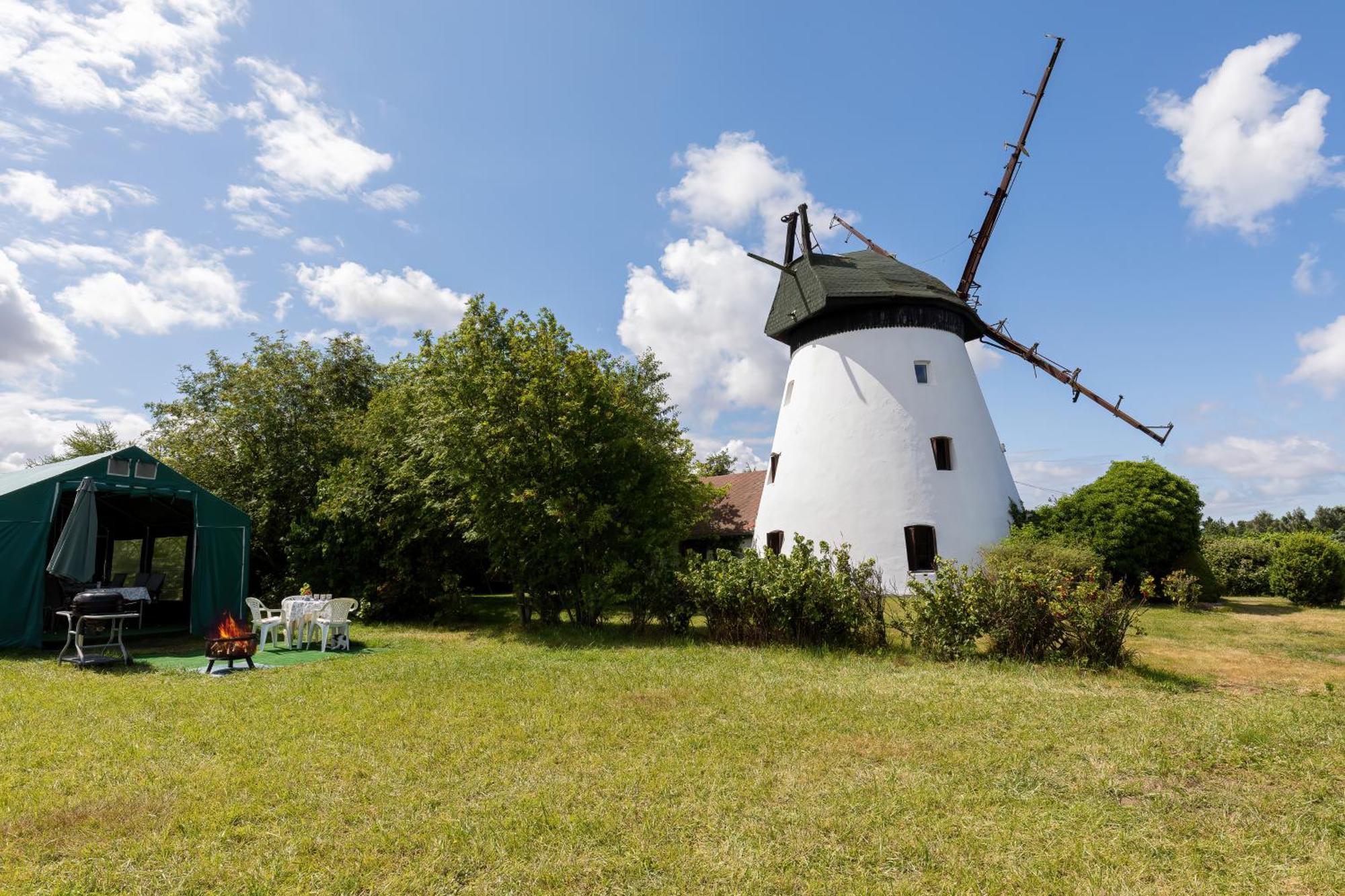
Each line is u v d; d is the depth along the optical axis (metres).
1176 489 19.62
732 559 13.63
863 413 22.39
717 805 5.16
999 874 4.21
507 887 4.07
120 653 12.27
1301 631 14.23
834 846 4.54
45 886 4.02
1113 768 5.86
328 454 22.34
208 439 22.53
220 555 15.86
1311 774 5.65
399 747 6.48
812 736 6.79
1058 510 20.81
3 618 12.62
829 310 23.36
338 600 13.29
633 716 7.52
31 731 7.01
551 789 5.42
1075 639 10.47
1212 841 4.59
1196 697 8.45
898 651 11.62
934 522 20.94
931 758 6.18
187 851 4.44
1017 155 25.84
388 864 4.31
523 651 12.60
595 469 15.32
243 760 6.10
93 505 12.75
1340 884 4.05
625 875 4.19
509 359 15.98
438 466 16.45
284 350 24.36
